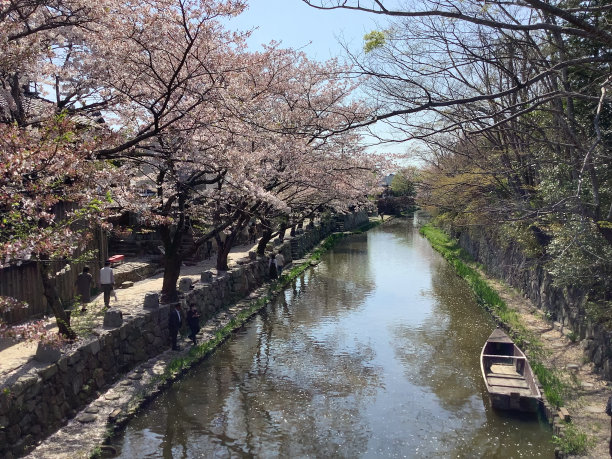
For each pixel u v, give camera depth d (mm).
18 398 8336
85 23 10172
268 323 19250
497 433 10211
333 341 16969
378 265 34438
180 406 11633
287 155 16469
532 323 17031
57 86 12562
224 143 13000
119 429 9891
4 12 8766
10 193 7281
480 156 13242
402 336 17547
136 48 10367
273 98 16156
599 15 9172
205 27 9891
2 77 11312
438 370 14148
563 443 8930
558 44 9750
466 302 22828
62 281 14477
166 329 14945
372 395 12422
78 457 8484
